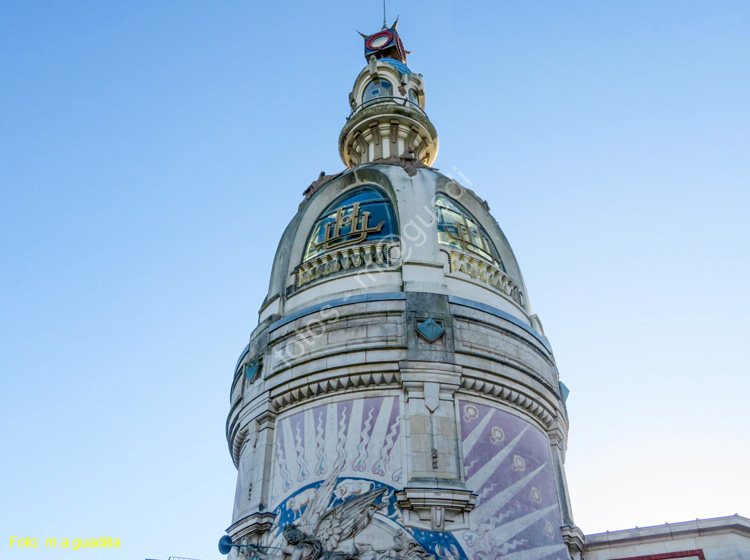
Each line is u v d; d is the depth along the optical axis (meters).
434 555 19.47
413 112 36.31
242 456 24.62
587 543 24.17
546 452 24.52
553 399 25.38
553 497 23.41
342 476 21.25
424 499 20.06
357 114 36.72
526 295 29.47
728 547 22.59
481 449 21.97
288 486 22.05
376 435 21.70
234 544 21.17
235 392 26.66
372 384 22.72
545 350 26.39
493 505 21.12
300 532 20.53
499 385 23.39
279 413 24.03
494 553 20.30
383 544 19.70
